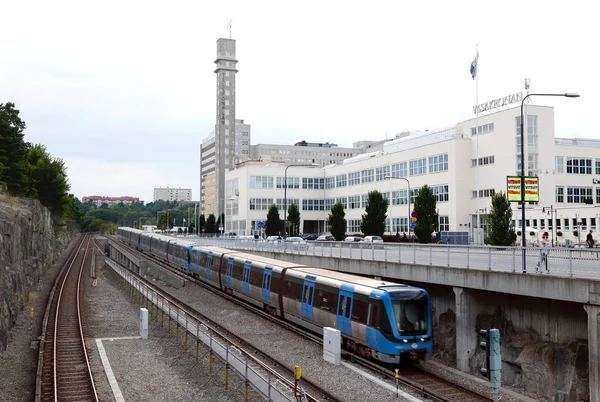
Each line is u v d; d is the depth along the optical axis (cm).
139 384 1830
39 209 5450
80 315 3108
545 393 1925
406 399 1683
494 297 2259
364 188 9088
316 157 19288
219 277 4016
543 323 2047
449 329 2486
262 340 2489
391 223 8312
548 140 6756
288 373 1945
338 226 6975
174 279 4566
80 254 8981
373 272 2872
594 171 7169
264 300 3142
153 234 7775
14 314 2869
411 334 2061
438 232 5859
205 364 2073
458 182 7094
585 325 1884
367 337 2119
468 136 7306
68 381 1862
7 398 1720
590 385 1714
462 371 2239
